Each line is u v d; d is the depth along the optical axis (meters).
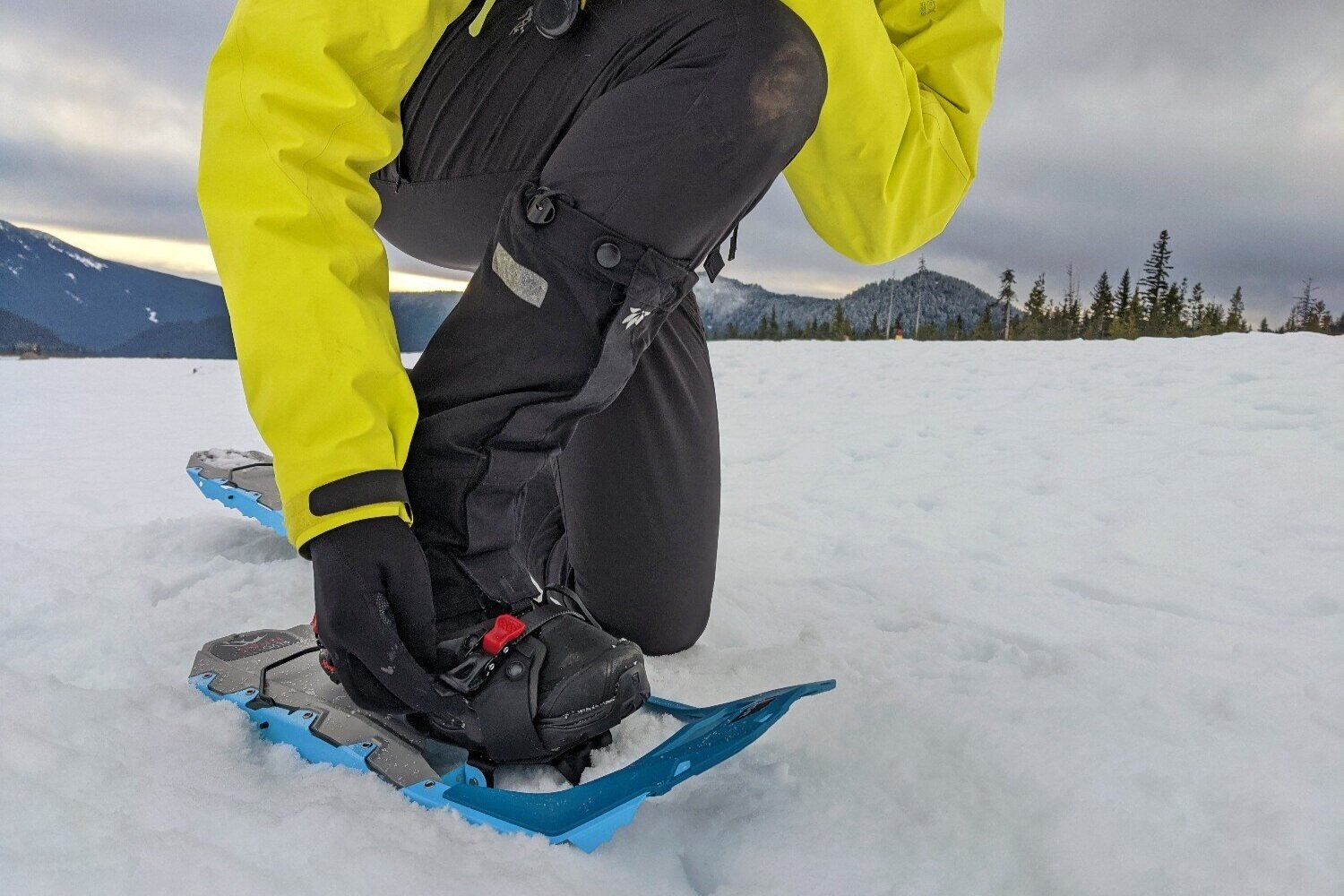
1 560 1.62
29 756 0.79
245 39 0.77
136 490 2.59
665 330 1.23
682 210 0.78
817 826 0.83
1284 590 1.70
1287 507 2.31
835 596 1.64
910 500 2.50
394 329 0.84
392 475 0.78
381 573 0.78
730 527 2.22
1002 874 0.77
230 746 0.91
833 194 1.21
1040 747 0.93
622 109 0.77
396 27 0.80
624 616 1.29
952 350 6.92
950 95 1.23
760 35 0.77
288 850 0.71
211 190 0.78
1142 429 3.33
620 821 0.78
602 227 0.77
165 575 1.59
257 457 1.98
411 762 0.86
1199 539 2.07
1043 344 6.96
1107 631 1.45
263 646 1.08
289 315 0.76
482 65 1.00
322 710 0.93
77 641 1.28
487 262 0.83
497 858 0.75
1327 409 3.46
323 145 0.79
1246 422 3.36
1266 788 0.87
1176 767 0.90
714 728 0.86
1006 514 2.31
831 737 0.99
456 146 1.04
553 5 0.88
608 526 1.25
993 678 1.17
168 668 1.20
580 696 0.87
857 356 6.71
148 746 0.87
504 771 0.93
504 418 0.83
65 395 5.65
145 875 0.65
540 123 0.95
